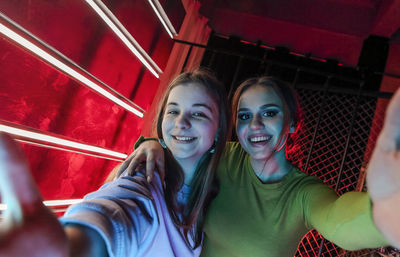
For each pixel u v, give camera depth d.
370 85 3.82
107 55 1.82
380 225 0.38
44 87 1.35
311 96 3.79
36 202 0.31
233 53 2.91
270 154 1.11
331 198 0.87
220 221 1.11
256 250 1.05
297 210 1.02
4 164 0.30
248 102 1.14
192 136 0.92
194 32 3.57
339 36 3.89
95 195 0.63
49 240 0.30
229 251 1.10
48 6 1.26
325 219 0.75
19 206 0.30
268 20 4.00
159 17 2.42
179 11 2.71
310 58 4.12
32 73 1.26
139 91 2.39
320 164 3.72
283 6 3.95
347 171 3.66
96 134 1.89
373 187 0.38
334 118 3.83
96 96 1.80
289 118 1.13
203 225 1.13
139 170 0.85
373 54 3.84
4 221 0.30
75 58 1.53
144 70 2.39
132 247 0.54
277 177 1.14
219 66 4.08
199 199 0.99
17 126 1.24
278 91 1.13
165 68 2.93
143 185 0.76
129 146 2.42
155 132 1.16
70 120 1.60
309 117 3.81
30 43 1.21
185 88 0.96
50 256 0.30
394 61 3.76
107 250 0.46
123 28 1.94
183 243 0.88
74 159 1.70
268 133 1.10
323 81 4.03
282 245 1.04
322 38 3.96
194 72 1.01
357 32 3.84
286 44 4.08
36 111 1.33
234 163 1.26
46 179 1.49
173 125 0.93
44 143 1.42
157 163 0.91
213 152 1.07
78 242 0.41
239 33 4.13
